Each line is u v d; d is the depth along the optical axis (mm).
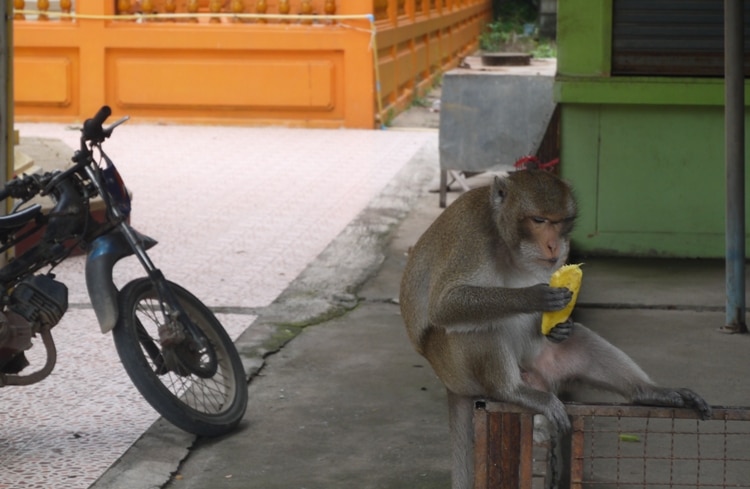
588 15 9586
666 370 7008
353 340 7660
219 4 18375
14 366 5945
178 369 5883
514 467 4254
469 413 4723
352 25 18031
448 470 5504
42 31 18438
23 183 5844
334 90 18281
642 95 9586
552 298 4203
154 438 5879
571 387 4770
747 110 9539
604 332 7828
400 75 20531
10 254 8133
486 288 4363
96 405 6383
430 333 4742
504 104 11453
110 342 7555
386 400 6504
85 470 5469
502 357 4422
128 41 18422
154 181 13703
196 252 10203
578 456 4195
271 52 18266
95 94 18609
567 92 9664
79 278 9211
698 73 9594
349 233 11008
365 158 15586
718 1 9469
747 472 5367
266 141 17016
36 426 6055
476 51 30781
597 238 9992
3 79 7477
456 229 4586
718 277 9344
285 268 9641
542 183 4430
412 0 21469
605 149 9852
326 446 5832
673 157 9789
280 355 7332
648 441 5770
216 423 5871
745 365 7105
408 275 4867
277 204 12414
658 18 9562
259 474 5484
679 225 9891
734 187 7719
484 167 11688
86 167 5891
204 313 6254
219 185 13516
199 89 18453
